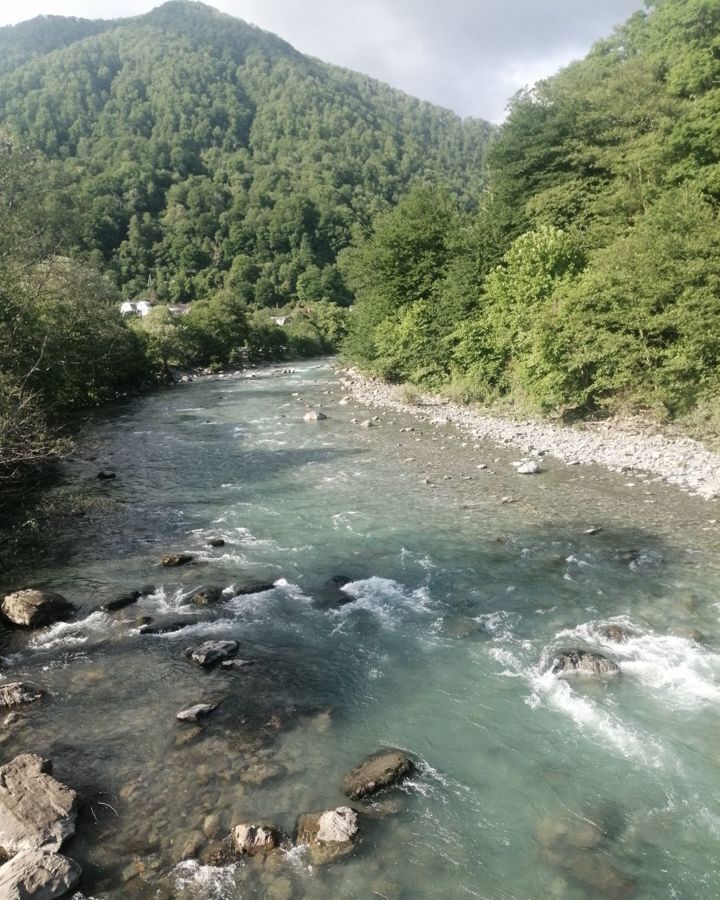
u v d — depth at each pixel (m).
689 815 6.93
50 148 196.50
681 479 19.44
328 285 145.75
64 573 14.01
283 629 11.38
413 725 8.62
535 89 42.47
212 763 7.85
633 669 9.75
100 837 6.67
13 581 13.63
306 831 6.67
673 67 40.09
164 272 154.62
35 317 29.36
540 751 8.04
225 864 6.30
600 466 21.78
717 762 7.73
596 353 25.98
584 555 14.34
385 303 45.09
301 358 98.12
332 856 6.38
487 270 36.75
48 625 11.55
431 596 12.59
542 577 13.29
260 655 10.50
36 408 21.48
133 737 8.37
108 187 169.25
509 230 38.16
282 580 13.43
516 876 6.18
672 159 32.50
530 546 15.01
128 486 21.41
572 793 7.30
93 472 23.53
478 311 36.38
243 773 7.66
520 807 7.09
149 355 58.22
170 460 25.38
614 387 26.56
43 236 28.86
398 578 13.46
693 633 10.74
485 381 35.22
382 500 19.00
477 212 44.78
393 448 26.12
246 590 12.89
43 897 5.82
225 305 81.88
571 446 24.41
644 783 7.43
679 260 23.34
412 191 46.19
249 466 23.95
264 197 189.88
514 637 10.90
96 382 44.72
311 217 176.50
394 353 43.81
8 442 17.84
